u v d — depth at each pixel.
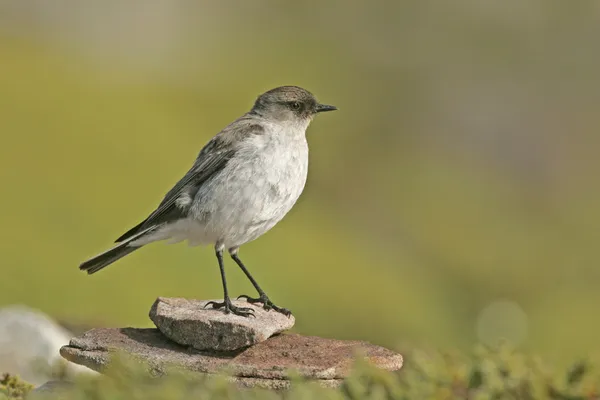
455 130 40.69
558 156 40.31
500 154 40.38
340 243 24.34
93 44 39.56
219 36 46.28
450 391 6.68
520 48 46.00
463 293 25.69
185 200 9.03
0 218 17.66
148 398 5.93
